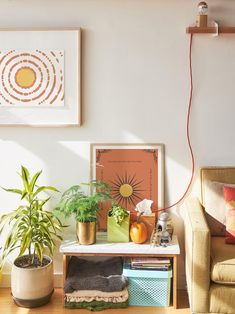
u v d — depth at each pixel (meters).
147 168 3.01
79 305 2.75
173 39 2.91
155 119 2.98
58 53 2.92
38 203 2.86
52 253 2.79
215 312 2.50
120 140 3.01
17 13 2.93
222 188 2.84
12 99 2.97
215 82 2.94
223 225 2.83
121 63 2.95
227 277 2.44
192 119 2.97
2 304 2.84
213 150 2.99
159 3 2.89
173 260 2.75
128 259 2.89
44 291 2.77
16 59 2.94
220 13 2.88
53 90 2.95
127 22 2.91
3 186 3.06
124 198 3.04
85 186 3.05
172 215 3.05
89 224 2.76
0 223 2.81
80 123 2.97
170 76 2.95
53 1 2.92
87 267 2.93
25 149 3.04
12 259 3.10
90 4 2.91
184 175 3.01
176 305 2.78
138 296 2.80
